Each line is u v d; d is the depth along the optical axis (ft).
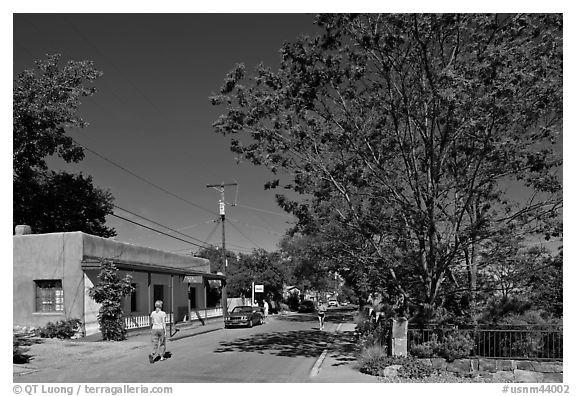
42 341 67.72
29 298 76.33
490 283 47.80
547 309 49.90
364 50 44.42
